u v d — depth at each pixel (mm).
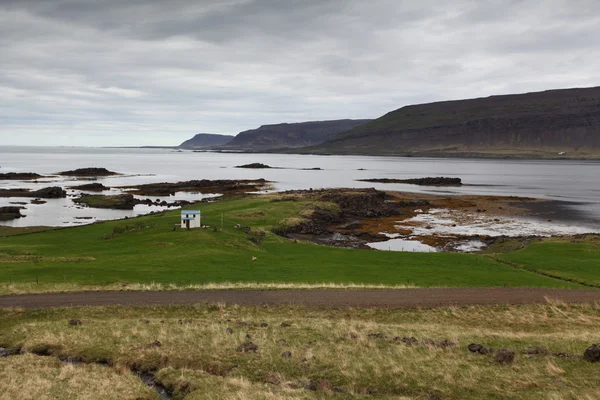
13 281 35156
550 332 26125
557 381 18188
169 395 18469
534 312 29828
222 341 23000
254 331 24719
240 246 55500
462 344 22859
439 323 27781
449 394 17578
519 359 20656
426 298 33031
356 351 21781
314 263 47500
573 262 51031
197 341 22984
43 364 20422
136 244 54219
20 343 22969
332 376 19375
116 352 21797
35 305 29375
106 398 17578
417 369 19688
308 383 18812
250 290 34438
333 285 36375
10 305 29312
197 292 33438
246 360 20953
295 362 20672
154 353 21609
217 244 54312
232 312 29000
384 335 24250
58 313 28062
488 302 32156
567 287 38250
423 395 17625
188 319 27094
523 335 24703
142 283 35438
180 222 70875
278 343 22906
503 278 41281
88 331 24297
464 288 36531
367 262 48938
